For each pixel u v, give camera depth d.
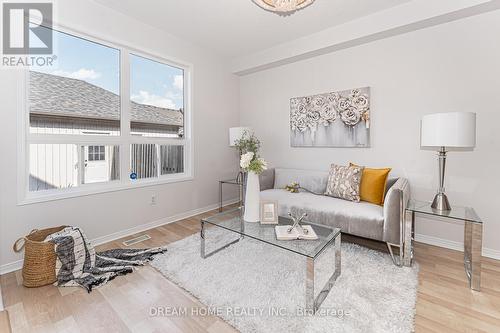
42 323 1.44
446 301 1.62
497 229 2.28
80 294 1.72
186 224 3.26
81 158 2.55
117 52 2.80
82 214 2.49
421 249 2.47
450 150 2.48
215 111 3.97
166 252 2.37
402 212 2.06
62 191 2.40
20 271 2.06
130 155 2.96
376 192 2.60
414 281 1.83
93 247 2.29
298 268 2.05
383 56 2.87
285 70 3.79
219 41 3.47
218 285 1.81
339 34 2.98
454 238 2.49
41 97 2.27
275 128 3.96
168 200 3.33
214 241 2.63
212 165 3.96
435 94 2.55
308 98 3.50
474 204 2.38
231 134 3.86
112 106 2.78
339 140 3.23
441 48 2.50
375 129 2.96
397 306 1.54
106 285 1.83
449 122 1.89
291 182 3.42
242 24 2.99
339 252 1.89
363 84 3.03
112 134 2.79
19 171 2.09
